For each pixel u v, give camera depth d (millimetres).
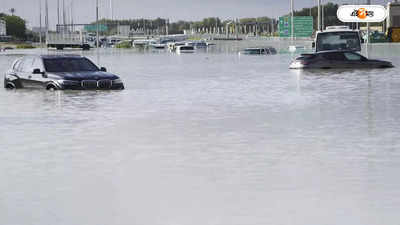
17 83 32969
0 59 83188
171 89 32031
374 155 13578
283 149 14469
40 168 12641
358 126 17938
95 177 11742
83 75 31812
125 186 10992
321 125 18250
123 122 19516
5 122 19812
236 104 24406
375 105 23094
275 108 22766
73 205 9766
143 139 16172
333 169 12180
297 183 11047
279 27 129625
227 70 50031
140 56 92375
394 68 46969
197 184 11078
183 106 24016
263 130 17484
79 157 13781
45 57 32750
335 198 9984
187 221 8836
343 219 8820
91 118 20609
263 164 12781
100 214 9242
